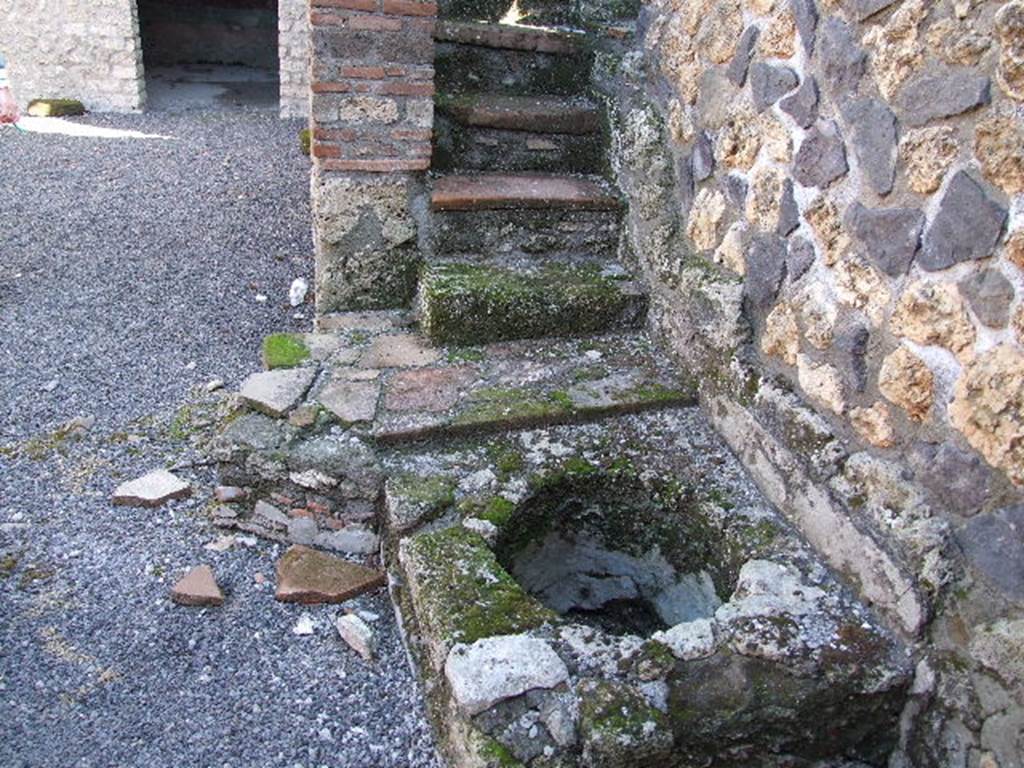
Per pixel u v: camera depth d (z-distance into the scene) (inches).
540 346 121.6
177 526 107.9
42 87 317.1
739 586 85.9
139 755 79.2
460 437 104.5
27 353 146.6
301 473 101.4
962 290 71.7
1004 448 68.9
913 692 77.2
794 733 75.8
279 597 97.7
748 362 101.3
